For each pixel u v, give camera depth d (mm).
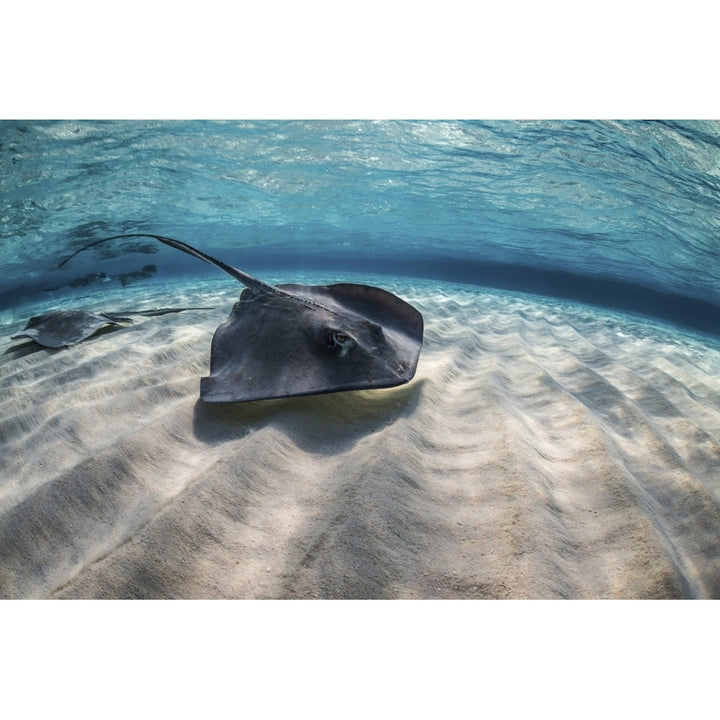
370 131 10016
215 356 3066
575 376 3930
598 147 9172
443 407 3029
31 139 9250
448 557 1791
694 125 7426
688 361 5559
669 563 1748
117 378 3785
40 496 2088
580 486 2252
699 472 2594
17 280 19453
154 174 12352
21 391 3842
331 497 2029
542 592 1636
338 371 2695
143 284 14758
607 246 15039
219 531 1886
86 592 1654
